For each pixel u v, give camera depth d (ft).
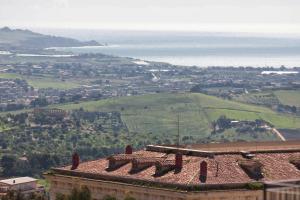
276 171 546.67
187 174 537.65
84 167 590.55
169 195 532.32
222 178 531.50
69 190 588.50
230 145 607.37
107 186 565.94
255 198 525.34
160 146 600.39
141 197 547.49
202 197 522.88
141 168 562.25
